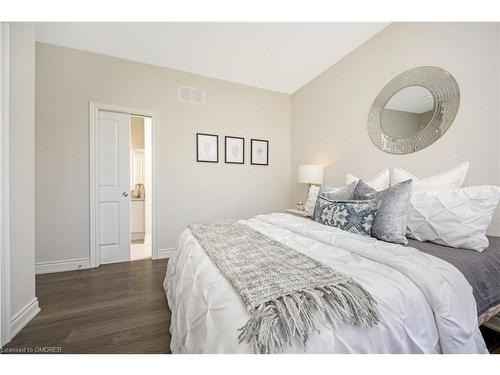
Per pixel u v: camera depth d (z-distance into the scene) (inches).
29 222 61.0
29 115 60.8
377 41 91.7
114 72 104.9
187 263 51.8
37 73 91.5
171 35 91.2
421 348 31.1
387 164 88.7
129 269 99.9
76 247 99.1
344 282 32.5
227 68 118.3
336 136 114.0
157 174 114.4
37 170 92.3
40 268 93.3
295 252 46.9
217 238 59.6
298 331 25.1
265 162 143.6
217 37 93.0
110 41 94.0
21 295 58.1
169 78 116.5
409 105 80.3
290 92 148.2
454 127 68.2
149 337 53.9
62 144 96.0
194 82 122.4
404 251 44.2
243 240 57.1
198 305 36.7
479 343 35.6
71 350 49.5
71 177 97.7
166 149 116.2
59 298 73.0
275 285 32.0
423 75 75.9
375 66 92.9
